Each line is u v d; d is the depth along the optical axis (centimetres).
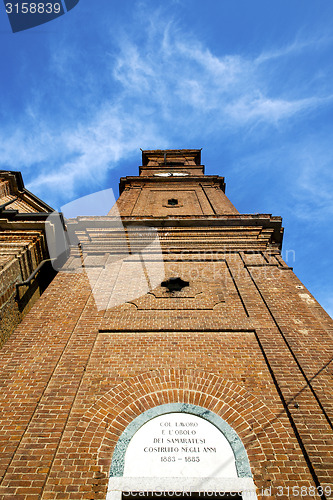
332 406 517
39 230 1005
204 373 594
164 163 2466
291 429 496
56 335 673
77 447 477
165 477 442
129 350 645
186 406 537
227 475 443
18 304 859
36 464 451
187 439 489
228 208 1440
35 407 523
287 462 454
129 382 578
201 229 1064
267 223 1085
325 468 441
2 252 904
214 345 654
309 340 645
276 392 554
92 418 517
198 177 1869
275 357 614
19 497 416
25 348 639
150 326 700
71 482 436
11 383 566
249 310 738
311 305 754
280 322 694
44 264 988
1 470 442
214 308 757
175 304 775
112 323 714
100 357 630
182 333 685
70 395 548
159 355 632
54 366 597
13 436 483
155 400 548
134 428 505
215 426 507
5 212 1039
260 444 478
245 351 638
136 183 1869
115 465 455
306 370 580
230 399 545
